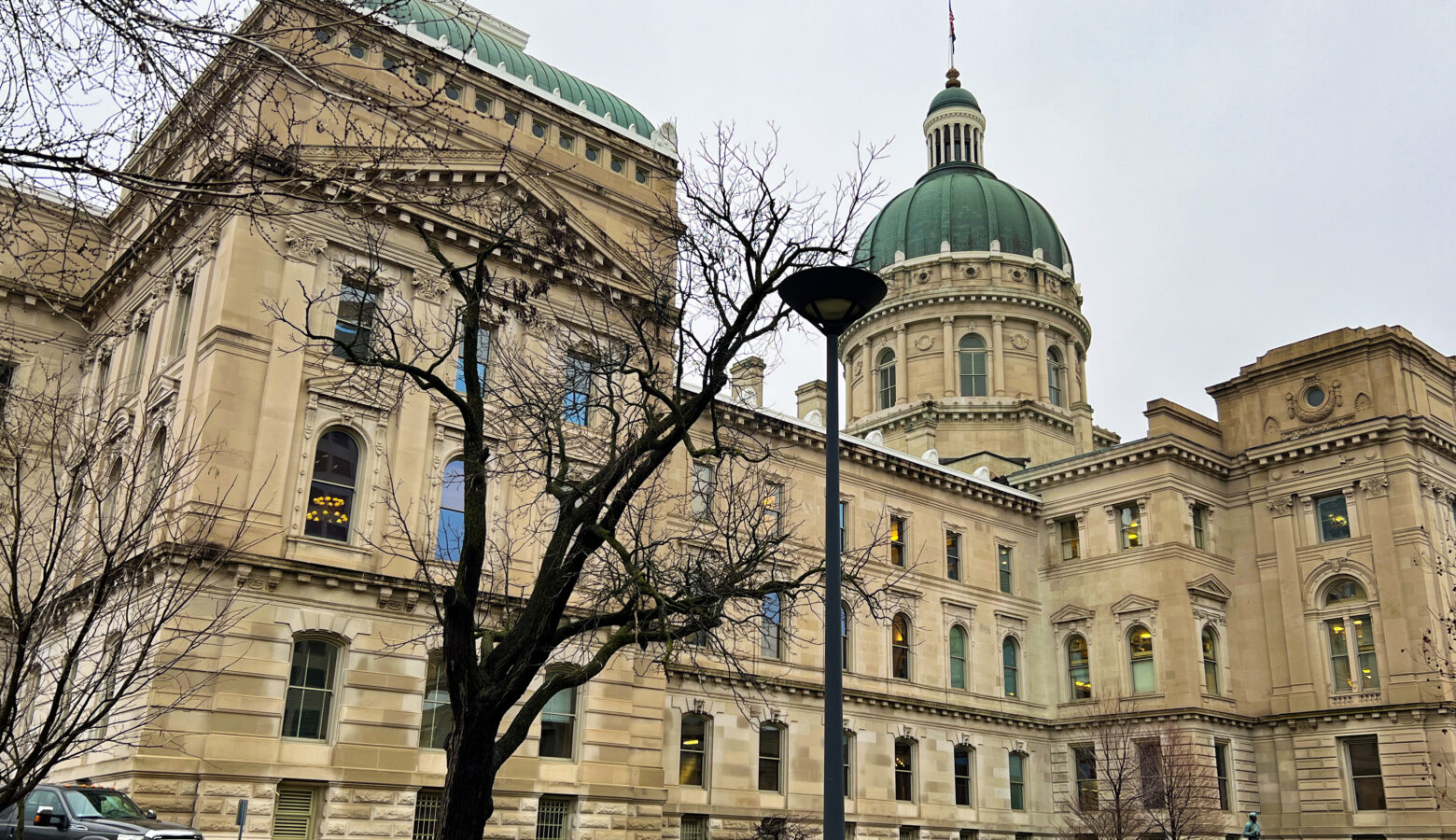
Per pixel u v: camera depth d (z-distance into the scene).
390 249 37.78
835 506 17.98
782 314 22.08
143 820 24.62
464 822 18.02
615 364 24.55
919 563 56.84
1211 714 54.44
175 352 38.03
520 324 39.25
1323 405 57.38
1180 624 55.84
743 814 47.25
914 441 75.44
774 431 52.16
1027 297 79.38
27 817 24.25
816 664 51.72
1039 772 59.28
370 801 33.72
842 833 16.25
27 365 43.03
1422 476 54.00
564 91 46.41
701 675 46.47
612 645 20.22
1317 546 56.06
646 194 45.78
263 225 35.72
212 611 32.06
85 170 11.67
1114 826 49.88
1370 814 51.22
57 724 16.97
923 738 54.81
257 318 35.12
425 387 20.67
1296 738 54.75
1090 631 59.94
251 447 34.16
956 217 83.50
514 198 33.25
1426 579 51.84
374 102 16.88
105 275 43.09
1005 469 72.25
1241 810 54.50
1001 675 59.69
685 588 22.55
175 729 30.77
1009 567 62.25
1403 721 50.97
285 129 34.94
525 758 37.09
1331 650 54.81
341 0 15.91
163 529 31.53
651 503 32.19
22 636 14.50
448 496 38.03
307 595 34.00
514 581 37.22
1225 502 60.38
